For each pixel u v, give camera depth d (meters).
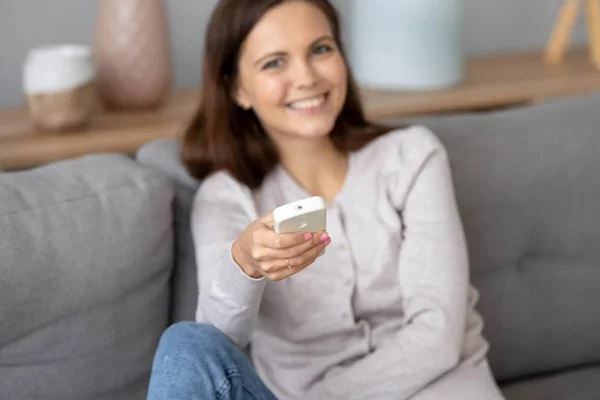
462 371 1.17
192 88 2.00
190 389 0.92
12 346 1.05
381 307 1.23
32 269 1.04
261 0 1.21
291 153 1.29
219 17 1.25
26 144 1.53
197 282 1.25
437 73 1.89
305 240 0.97
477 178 1.35
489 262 1.36
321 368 1.20
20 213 1.05
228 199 1.23
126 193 1.14
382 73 1.92
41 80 1.57
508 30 2.37
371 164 1.28
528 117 1.42
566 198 1.40
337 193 1.29
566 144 1.40
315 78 1.21
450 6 1.86
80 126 1.61
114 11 1.67
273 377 1.22
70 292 1.07
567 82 1.98
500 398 1.14
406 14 1.85
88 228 1.09
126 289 1.13
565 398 1.32
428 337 1.14
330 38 1.24
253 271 1.06
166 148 1.35
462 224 1.34
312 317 1.21
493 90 1.91
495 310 1.36
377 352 1.16
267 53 1.21
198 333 1.00
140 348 1.17
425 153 1.25
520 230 1.38
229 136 1.27
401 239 1.25
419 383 1.13
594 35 2.17
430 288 1.18
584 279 1.41
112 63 1.70
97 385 1.13
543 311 1.39
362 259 1.23
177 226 1.27
